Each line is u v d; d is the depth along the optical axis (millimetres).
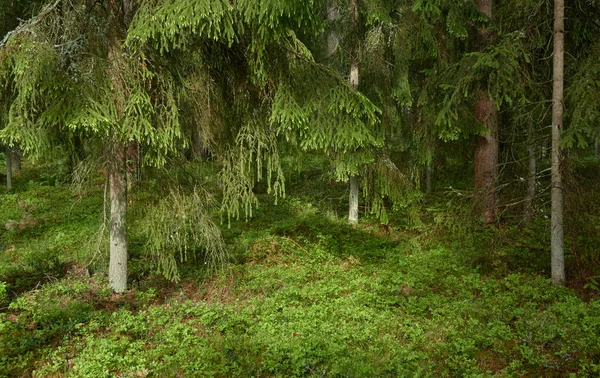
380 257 9906
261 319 6949
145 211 7590
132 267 9172
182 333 6500
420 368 5484
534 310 6773
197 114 7301
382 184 11078
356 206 12250
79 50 6051
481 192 8695
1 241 11141
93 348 6074
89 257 8961
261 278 8633
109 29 6582
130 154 7617
